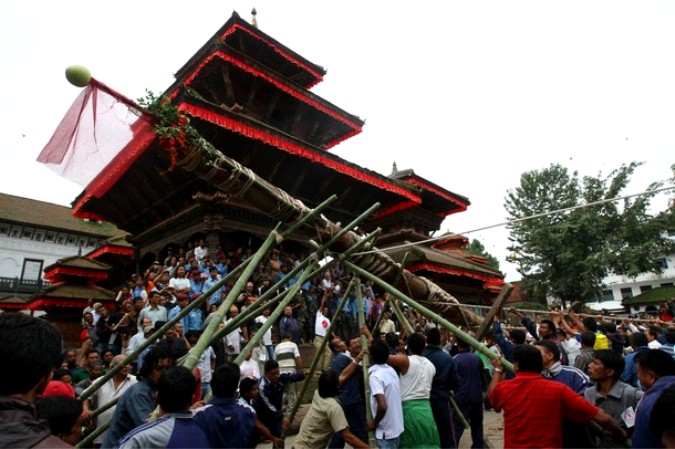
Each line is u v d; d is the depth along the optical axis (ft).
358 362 22.13
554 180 111.96
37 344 6.03
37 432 5.47
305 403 34.65
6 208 122.93
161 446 9.01
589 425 13.58
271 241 18.08
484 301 87.66
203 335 14.23
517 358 13.46
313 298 44.04
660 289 145.07
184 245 51.01
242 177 17.90
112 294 60.64
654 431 9.19
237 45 61.11
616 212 102.58
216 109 39.88
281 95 60.49
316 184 55.62
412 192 64.90
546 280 110.93
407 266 66.90
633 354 20.51
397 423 17.06
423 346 19.80
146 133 16.63
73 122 14.69
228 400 12.64
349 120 67.67
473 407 22.26
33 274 121.80
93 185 21.94
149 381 13.78
